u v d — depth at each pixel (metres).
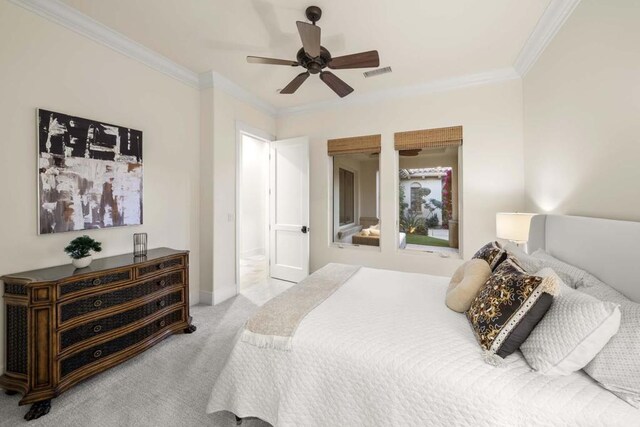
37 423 1.52
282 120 4.38
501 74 3.07
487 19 2.21
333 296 1.91
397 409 1.09
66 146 2.11
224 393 1.44
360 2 2.03
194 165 3.27
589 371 1.03
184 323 2.55
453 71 3.09
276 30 2.38
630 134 1.41
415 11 2.12
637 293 1.16
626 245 1.23
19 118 1.88
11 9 1.84
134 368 2.02
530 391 1.00
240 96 3.63
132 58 2.60
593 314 1.01
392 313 1.60
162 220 2.90
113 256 2.40
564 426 0.90
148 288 2.25
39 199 1.96
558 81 2.16
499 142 3.12
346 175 4.79
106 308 1.95
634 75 1.38
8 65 1.83
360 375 1.19
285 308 1.66
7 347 1.73
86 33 2.24
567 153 2.03
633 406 0.91
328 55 2.19
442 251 3.64
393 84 3.43
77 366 1.77
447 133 3.33
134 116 2.63
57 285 1.68
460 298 1.60
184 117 3.13
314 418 1.23
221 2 2.04
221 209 3.38
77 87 2.20
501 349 1.17
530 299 1.16
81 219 2.21
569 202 2.01
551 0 1.99
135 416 1.56
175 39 2.51
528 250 2.38
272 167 4.37
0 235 1.80
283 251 4.30
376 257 3.81
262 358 1.39
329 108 4.04
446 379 1.07
